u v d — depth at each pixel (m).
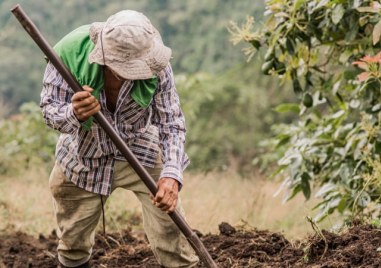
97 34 5.28
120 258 7.30
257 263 6.43
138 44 5.12
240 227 7.43
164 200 5.51
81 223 6.02
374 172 6.95
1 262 7.89
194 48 24.80
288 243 6.77
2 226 9.17
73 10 25.44
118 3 25.91
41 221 9.41
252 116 19.84
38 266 7.64
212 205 9.24
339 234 6.54
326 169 7.63
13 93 24.91
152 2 25.95
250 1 23.66
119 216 9.07
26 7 25.30
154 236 5.98
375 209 6.95
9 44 25.23
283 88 20.02
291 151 7.64
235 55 24.11
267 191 9.95
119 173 5.86
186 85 16.02
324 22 7.06
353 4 6.86
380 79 7.00
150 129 5.80
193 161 19.08
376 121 7.25
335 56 7.57
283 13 7.13
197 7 25.19
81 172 5.80
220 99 19.75
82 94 5.17
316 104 7.64
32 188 10.54
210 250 6.96
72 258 6.20
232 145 19.47
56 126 5.42
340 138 7.57
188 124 19.16
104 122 5.31
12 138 13.77
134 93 5.45
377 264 5.74
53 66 5.47
